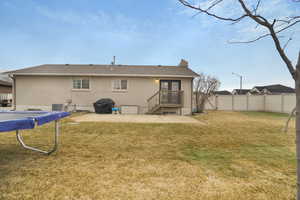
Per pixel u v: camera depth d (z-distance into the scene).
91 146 3.79
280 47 1.23
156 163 2.87
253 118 9.59
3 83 19.05
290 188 2.10
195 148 3.76
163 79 11.73
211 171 2.57
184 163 2.88
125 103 11.78
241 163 2.90
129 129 5.83
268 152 3.51
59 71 11.80
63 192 1.96
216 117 10.03
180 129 5.97
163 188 2.08
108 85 11.78
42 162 2.83
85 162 2.86
